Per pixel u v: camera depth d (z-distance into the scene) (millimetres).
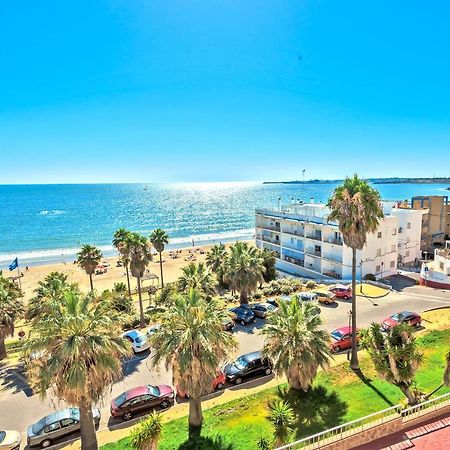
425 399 20234
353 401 21344
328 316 37188
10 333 32031
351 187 25953
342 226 25766
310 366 20484
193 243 113250
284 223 65625
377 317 36344
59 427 19797
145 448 15914
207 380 18594
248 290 41031
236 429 19312
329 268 56812
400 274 55312
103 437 19672
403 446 16094
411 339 18750
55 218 191750
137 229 155875
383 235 53562
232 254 43125
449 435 16656
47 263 94562
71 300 17594
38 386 15906
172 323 18719
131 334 32156
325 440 15914
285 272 65188
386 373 18391
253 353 26609
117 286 52438
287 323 21125
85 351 15938
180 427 19781
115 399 21922
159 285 66750
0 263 95250
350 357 27625
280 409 18031
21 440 20156
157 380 26484
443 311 36781
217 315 19312
